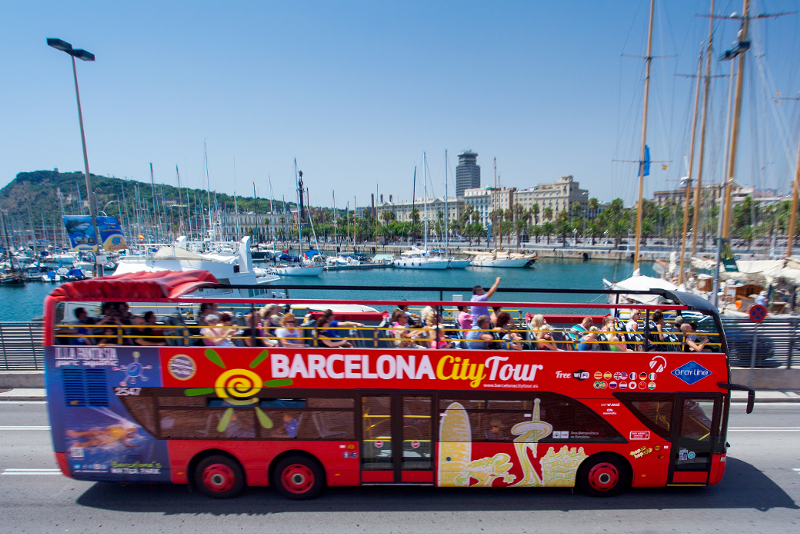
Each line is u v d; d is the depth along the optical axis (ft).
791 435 37.91
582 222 466.70
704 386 26.02
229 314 27.53
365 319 33.45
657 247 293.23
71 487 28.55
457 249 424.05
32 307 181.06
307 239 539.70
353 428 25.95
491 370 25.67
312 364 25.53
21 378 46.65
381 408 25.85
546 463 26.37
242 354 25.55
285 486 26.84
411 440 26.12
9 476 29.86
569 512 26.20
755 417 41.93
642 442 26.32
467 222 581.94
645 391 25.96
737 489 29.04
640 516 25.86
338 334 28.99
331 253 400.67
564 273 281.74
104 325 25.36
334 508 26.30
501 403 25.91
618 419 26.14
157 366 25.62
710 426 26.43
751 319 45.85
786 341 49.39
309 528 24.39
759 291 77.77
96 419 25.89
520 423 26.09
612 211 417.49
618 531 24.48
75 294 25.18
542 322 27.25
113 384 25.72
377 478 26.45
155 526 24.52
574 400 25.96
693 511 26.45
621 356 25.84
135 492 27.94
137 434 26.02
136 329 26.11
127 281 25.07
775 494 28.48
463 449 26.17
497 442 26.16
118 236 69.15
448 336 28.78
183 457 26.23
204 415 25.91
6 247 334.65
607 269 298.15
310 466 26.53
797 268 78.79
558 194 647.15
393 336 28.48
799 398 46.14
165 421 25.96
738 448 35.37
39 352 47.44
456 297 30.32
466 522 25.13
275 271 257.55
